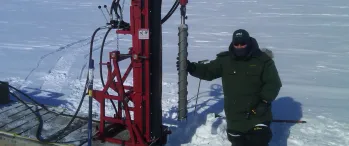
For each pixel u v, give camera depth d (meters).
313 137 4.57
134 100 3.89
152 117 3.95
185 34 4.12
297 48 9.71
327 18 14.01
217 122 4.71
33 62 8.62
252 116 3.70
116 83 3.94
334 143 4.43
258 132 3.65
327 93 6.38
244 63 3.67
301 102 5.89
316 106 5.70
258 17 14.42
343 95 6.27
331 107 5.67
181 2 4.06
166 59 8.77
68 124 4.25
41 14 16.03
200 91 6.40
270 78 3.60
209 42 10.49
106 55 9.15
